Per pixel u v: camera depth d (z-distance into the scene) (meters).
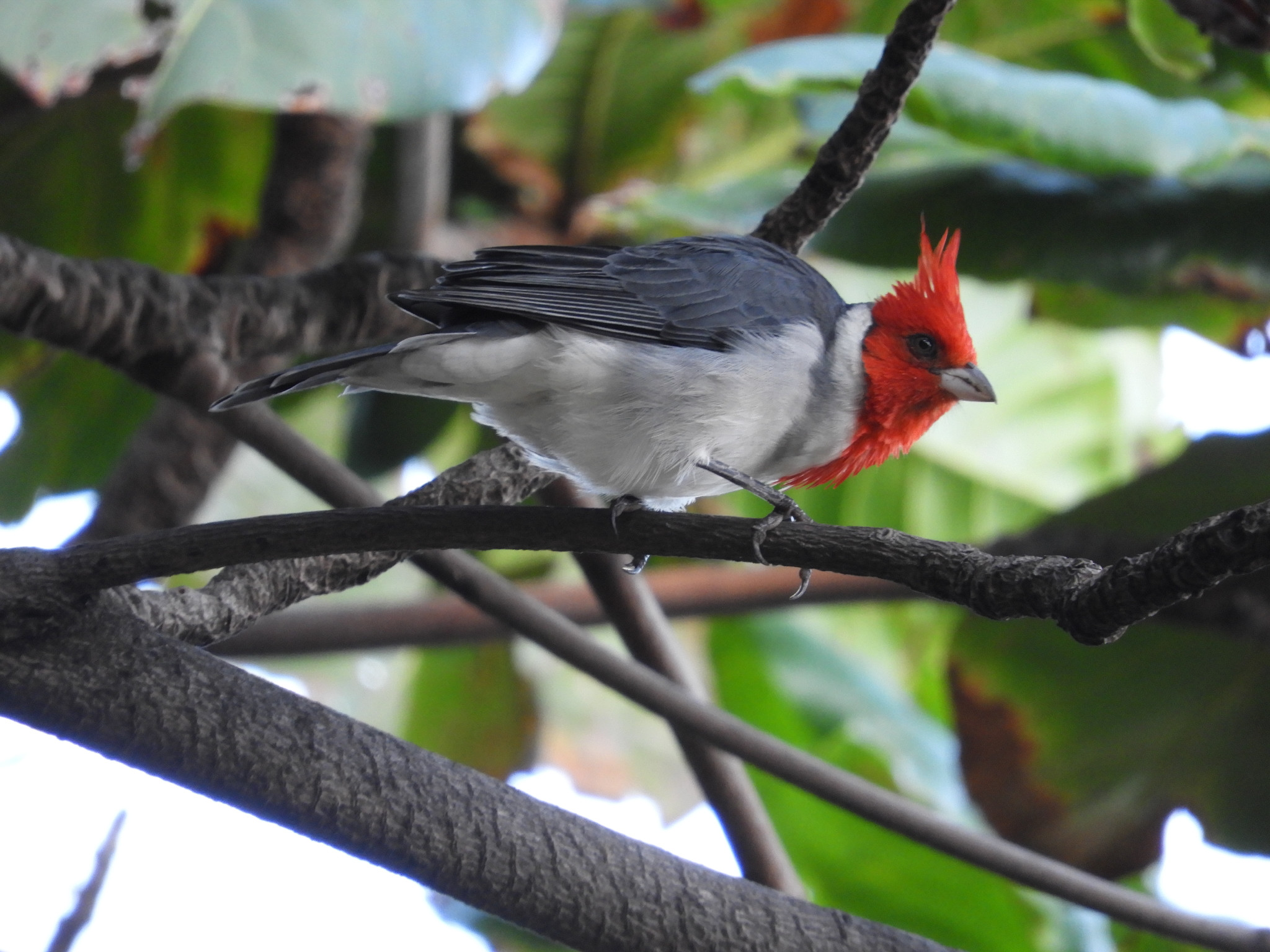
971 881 12.77
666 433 7.78
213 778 5.95
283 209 11.04
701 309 8.03
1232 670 11.23
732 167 12.90
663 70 12.58
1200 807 11.48
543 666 15.45
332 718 6.16
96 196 12.39
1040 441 14.81
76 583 5.85
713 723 7.73
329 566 7.37
